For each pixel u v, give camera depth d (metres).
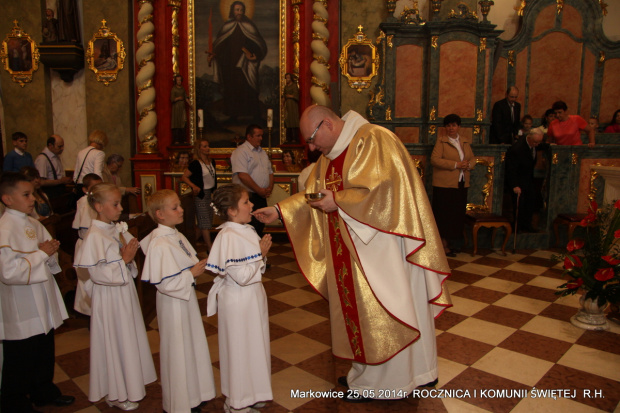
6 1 7.59
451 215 5.94
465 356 3.34
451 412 2.62
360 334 2.55
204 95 7.85
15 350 2.51
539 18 7.77
